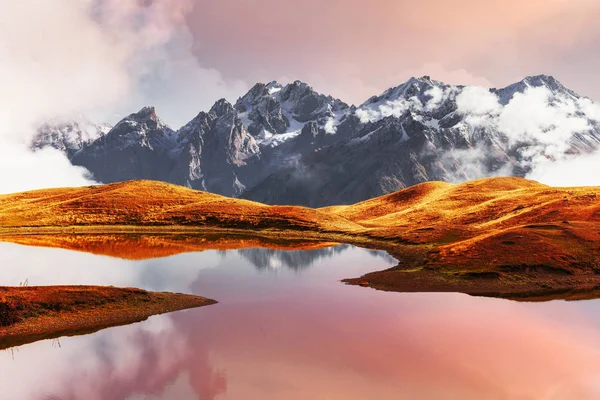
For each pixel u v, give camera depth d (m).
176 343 37.44
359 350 36.12
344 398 28.58
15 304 40.97
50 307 42.00
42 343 37.16
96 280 59.28
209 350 36.00
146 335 39.03
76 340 37.91
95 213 145.75
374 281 59.88
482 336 39.25
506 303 49.34
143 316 43.75
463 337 38.91
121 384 30.53
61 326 40.12
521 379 31.66
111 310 43.84
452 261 64.44
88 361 34.06
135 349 35.97
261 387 30.09
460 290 54.38
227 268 70.88
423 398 29.16
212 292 54.41
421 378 31.67
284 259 80.88
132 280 60.09
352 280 61.25
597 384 30.98
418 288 55.66
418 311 46.41
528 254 62.97
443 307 47.78
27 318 40.28
